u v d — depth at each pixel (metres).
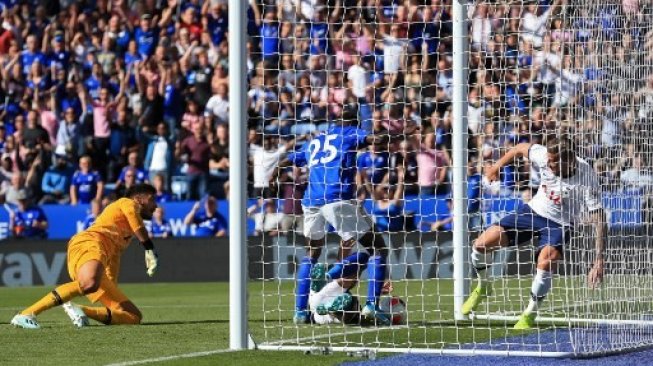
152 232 60.16
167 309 40.31
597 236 27.70
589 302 27.78
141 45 67.00
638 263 28.38
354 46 58.91
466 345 26.03
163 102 64.88
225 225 60.59
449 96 57.78
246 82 25.53
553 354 23.20
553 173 30.36
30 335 29.30
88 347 26.47
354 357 23.91
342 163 32.66
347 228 32.03
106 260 32.16
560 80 25.61
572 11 28.22
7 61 68.00
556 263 30.44
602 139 26.98
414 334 28.86
